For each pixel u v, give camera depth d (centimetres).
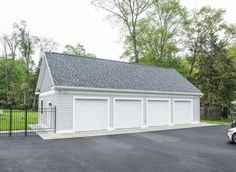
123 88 1720
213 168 739
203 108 2952
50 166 737
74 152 941
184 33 3516
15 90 4212
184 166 757
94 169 712
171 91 1995
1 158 828
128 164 773
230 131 1212
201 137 1385
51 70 1574
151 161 815
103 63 2014
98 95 1623
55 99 1498
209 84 2861
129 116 1775
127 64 2202
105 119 1652
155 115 1931
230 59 2922
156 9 3356
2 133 1395
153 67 2394
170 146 1098
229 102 2872
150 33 3472
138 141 1223
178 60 3538
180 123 2098
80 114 1545
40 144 1098
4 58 4494
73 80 1560
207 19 3438
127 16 3309
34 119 2398
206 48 3084
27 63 4303
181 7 3400
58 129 1454
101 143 1152
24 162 779
